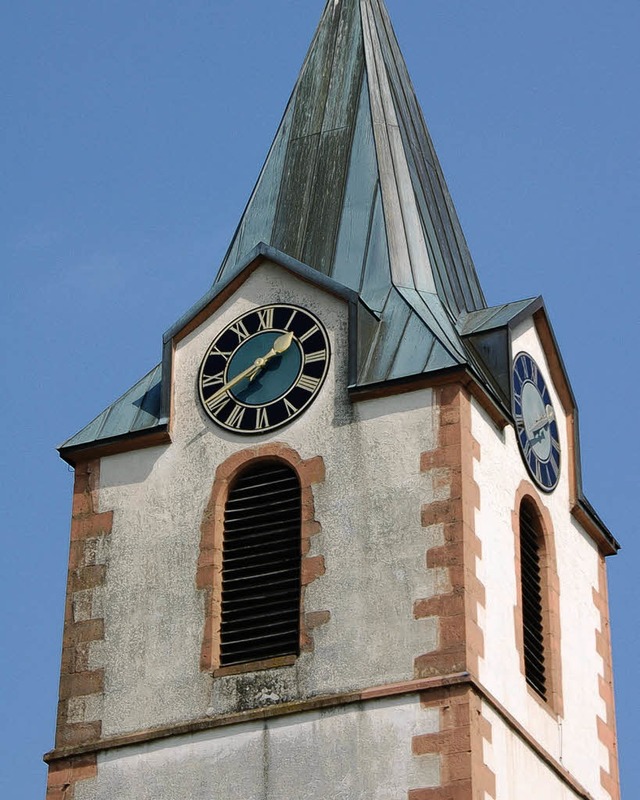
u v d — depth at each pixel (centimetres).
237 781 4669
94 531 5050
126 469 5097
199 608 4888
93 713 4850
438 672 4653
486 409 5009
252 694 4750
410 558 4781
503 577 4888
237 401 5066
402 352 5009
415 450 4884
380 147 5491
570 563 5222
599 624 5269
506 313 5241
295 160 5534
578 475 5316
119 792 4744
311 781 4619
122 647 4903
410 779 4562
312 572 4828
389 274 5228
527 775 4744
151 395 5184
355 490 4884
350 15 5762
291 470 4962
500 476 4997
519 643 4878
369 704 4650
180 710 4791
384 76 5669
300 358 5062
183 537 4975
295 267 5147
